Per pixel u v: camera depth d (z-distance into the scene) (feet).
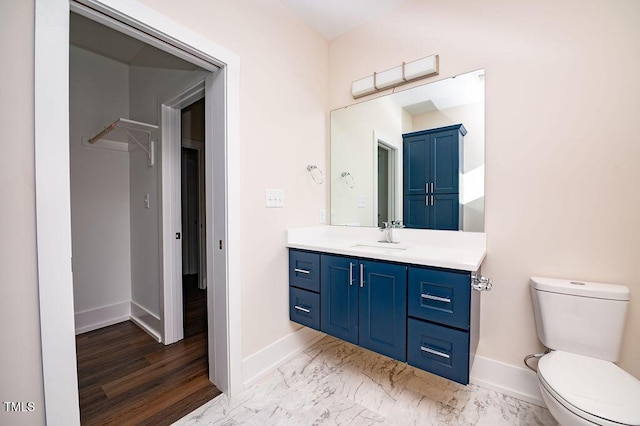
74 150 7.97
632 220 4.20
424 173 6.19
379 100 6.87
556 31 4.70
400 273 4.70
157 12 4.02
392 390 5.26
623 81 4.23
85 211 8.12
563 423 3.28
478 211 5.49
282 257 6.30
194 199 14.46
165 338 7.06
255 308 5.63
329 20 6.88
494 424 4.39
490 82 5.32
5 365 2.95
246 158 5.42
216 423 4.45
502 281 5.24
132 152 8.73
